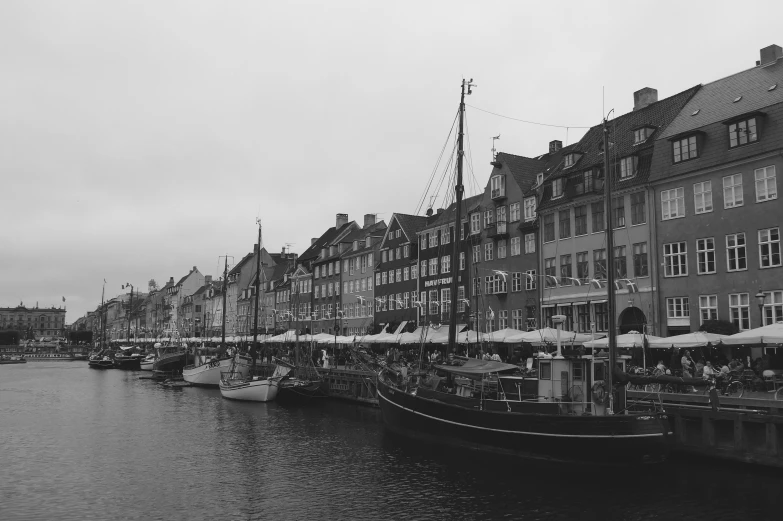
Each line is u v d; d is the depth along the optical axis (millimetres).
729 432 22203
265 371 60969
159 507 20672
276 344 78750
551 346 36250
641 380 22609
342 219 96688
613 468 22219
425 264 65500
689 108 41219
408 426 30609
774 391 24031
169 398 52938
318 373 50500
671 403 24531
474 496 21000
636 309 40781
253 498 21547
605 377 24766
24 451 29844
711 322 33969
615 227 42812
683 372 27812
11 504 21062
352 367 50344
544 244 49125
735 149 35625
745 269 34781
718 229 36281
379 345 64062
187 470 25625
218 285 135750
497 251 54594
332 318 85312
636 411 23922
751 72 39031
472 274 57344
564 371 25219
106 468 26156
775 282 33281
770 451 20625
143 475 24891
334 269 86062
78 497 21906
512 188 53312
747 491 20031
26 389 63219
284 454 28375
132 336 185375
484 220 56594
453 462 25812
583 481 22156
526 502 20125
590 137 49344
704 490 20344
